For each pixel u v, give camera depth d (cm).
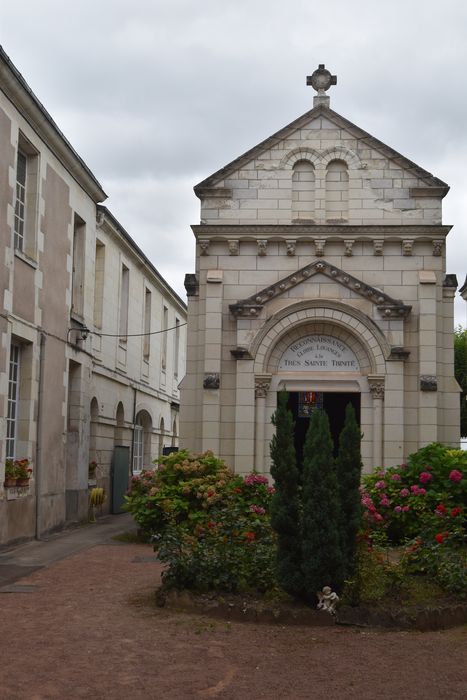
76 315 1986
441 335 1872
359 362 1864
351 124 1938
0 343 1477
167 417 3491
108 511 2478
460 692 684
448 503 1459
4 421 1500
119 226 2422
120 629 872
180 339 3819
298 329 1872
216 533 1084
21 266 1603
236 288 1900
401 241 1883
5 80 1477
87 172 2011
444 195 1911
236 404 1842
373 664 762
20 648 791
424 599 962
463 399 3195
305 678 718
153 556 1453
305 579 935
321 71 1969
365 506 1063
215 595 982
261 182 1936
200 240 1908
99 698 653
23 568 1302
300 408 1980
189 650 795
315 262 1864
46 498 1766
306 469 952
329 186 1939
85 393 2083
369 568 966
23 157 1697
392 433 1814
